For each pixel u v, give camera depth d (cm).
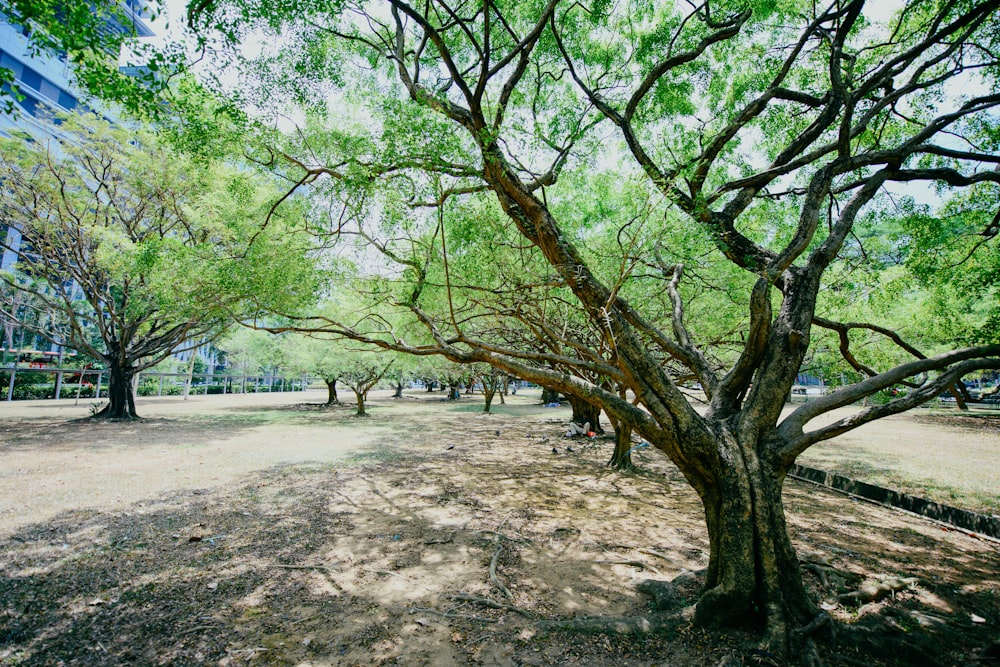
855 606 396
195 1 335
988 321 588
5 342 2378
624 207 539
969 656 324
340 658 326
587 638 344
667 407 372
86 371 2652
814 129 484
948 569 491
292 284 562
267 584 440
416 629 364
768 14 545
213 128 451
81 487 795
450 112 447
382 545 543
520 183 431
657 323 816
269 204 618
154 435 1442
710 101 668
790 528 631
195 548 527
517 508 707
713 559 366
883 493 776
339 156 498
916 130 651
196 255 647
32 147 1409
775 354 385
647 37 607
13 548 520
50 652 329
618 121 502
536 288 658
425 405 3067
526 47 426
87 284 1627
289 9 353
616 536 585
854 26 584
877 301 777
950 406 2628
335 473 929
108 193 1504
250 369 4022
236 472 929
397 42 498
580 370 489
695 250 491
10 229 2019
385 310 886
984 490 822
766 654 304
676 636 337
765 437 367
